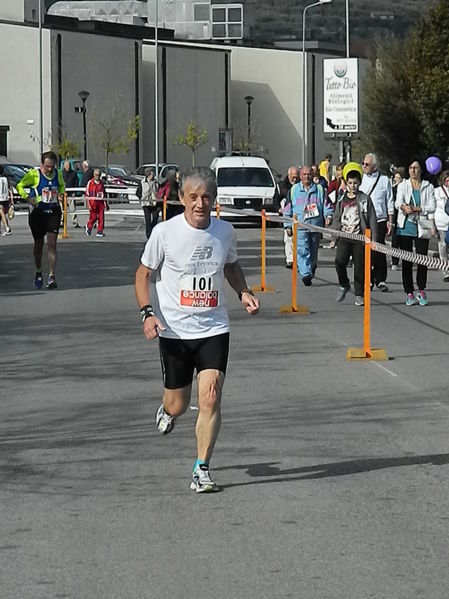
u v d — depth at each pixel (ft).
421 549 24.57
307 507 27.84
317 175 109.50
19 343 53.83
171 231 28.96
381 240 75.72
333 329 58.54
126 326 59.21
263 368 47.29
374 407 39.75
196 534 25.72
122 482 30.22
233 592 21.99
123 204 208.95
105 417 38.09
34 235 75.97
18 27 252.83
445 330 58.29
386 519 26.81
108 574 23.11
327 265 96.43
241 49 301.22
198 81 287.28
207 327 29.25
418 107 174.29
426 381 44.55
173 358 29.48
